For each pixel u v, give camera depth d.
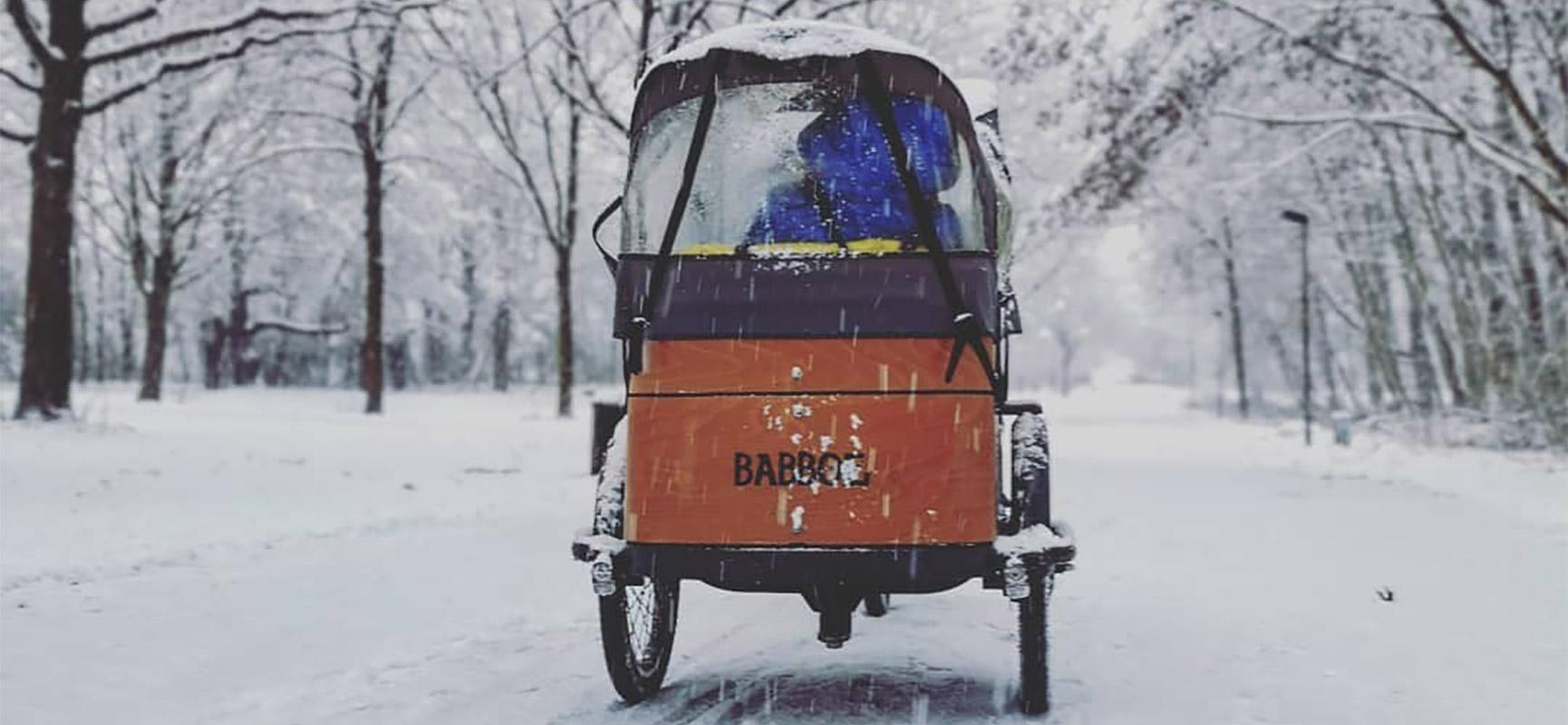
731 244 5.45
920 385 5.27
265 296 55.03
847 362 5.29
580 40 30.64
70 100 20.47
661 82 5.62
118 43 27.62
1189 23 22.58
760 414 5.31
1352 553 11.04
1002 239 6.21
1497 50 23.45
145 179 37.53
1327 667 6.55
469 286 58.88
